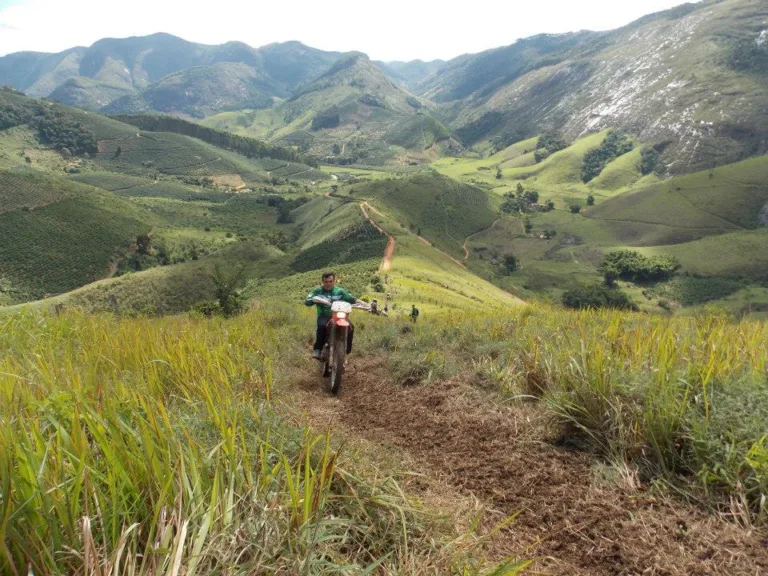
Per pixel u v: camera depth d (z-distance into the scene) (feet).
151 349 16.94
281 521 6.35
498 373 17.01
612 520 8.79
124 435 6.93
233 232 590.55
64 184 540.11
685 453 10.00
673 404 10.49
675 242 544.62
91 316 30.81
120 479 5.95
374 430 14.24
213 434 9.14
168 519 5.62
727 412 9.97
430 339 24.85
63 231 459.32
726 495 8.95
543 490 10.04
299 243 536.83
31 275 410.11
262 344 23.18
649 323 22.91
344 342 19.47
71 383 10.30
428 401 16.25
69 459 6.07
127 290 299.99
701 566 7.41
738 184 614.34
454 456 12.00
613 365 12.98
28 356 16.10
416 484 10.32
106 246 458.91
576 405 12.07
